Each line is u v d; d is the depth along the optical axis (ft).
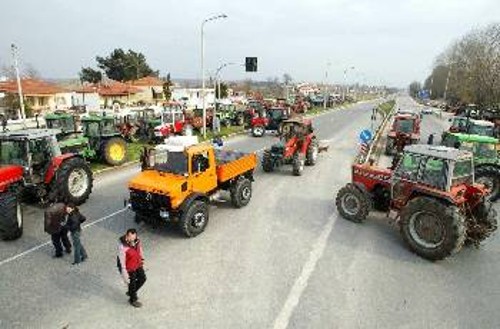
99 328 21.65
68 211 27.86
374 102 327.06
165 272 27.43
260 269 27.96
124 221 36.52
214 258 29.55
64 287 25.59
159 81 202.69
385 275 27.45
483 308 23.98
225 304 23.84
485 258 30.45
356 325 22.15
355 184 36.68
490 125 69.56
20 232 32.45
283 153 54.24
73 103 153.79
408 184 32.32
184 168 33.47
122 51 239.09
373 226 35.94
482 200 30.99
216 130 94.22
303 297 24.63
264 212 39.40
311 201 42.98
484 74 143.23
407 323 22.41
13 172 34.50
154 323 22.09
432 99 362.53
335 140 88.99
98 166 58.03
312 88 361.10
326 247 31.55
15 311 23.04
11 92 126.00
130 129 79.41
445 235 28.37
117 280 26.53
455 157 29.58
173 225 35.91
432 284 26.48
